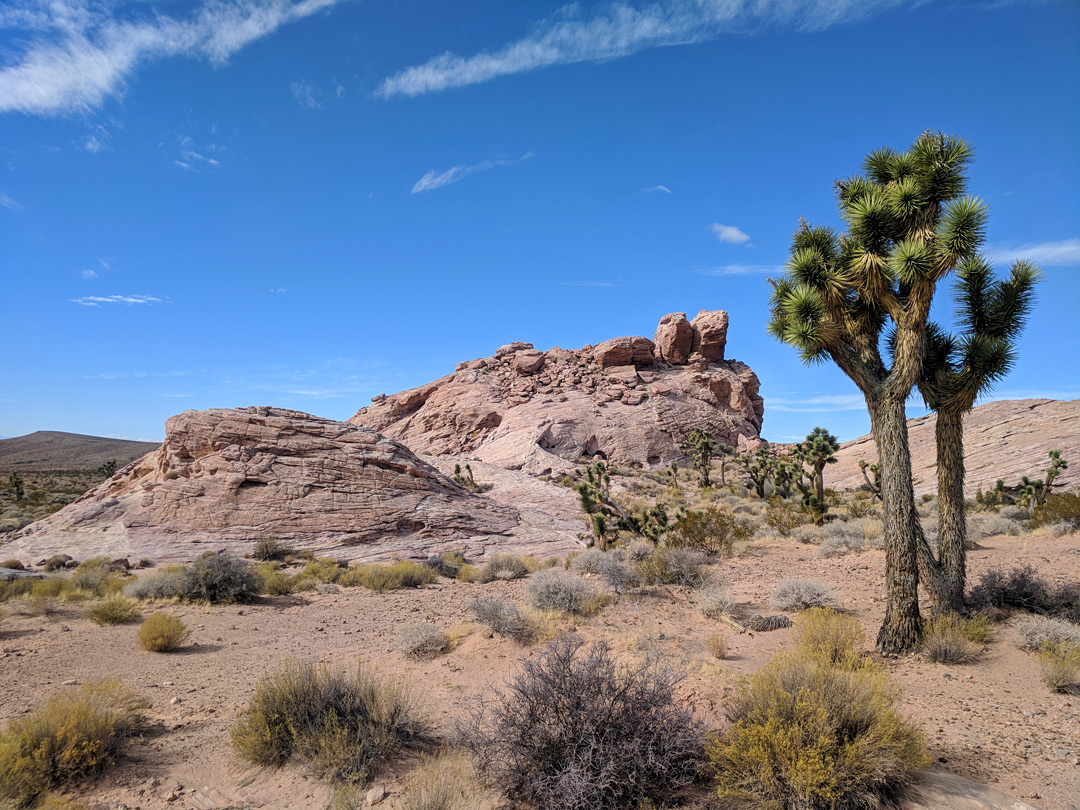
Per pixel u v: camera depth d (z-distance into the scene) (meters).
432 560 23.05
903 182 9.12
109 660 9.55
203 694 7.82
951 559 9.69
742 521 26.22
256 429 30.72
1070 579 11.43
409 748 5.77
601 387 87.44
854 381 9.64
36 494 56.50
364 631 12.08
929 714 6.30
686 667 7.44
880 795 4.31
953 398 9.62
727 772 4.46
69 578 18.73
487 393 88.06
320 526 27.70
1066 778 4.83
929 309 8.63
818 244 10.16
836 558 17.28
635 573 14.91
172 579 15.87
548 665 5.30
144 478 30.58
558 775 4.45
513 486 47.00
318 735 5.47
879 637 8.81
